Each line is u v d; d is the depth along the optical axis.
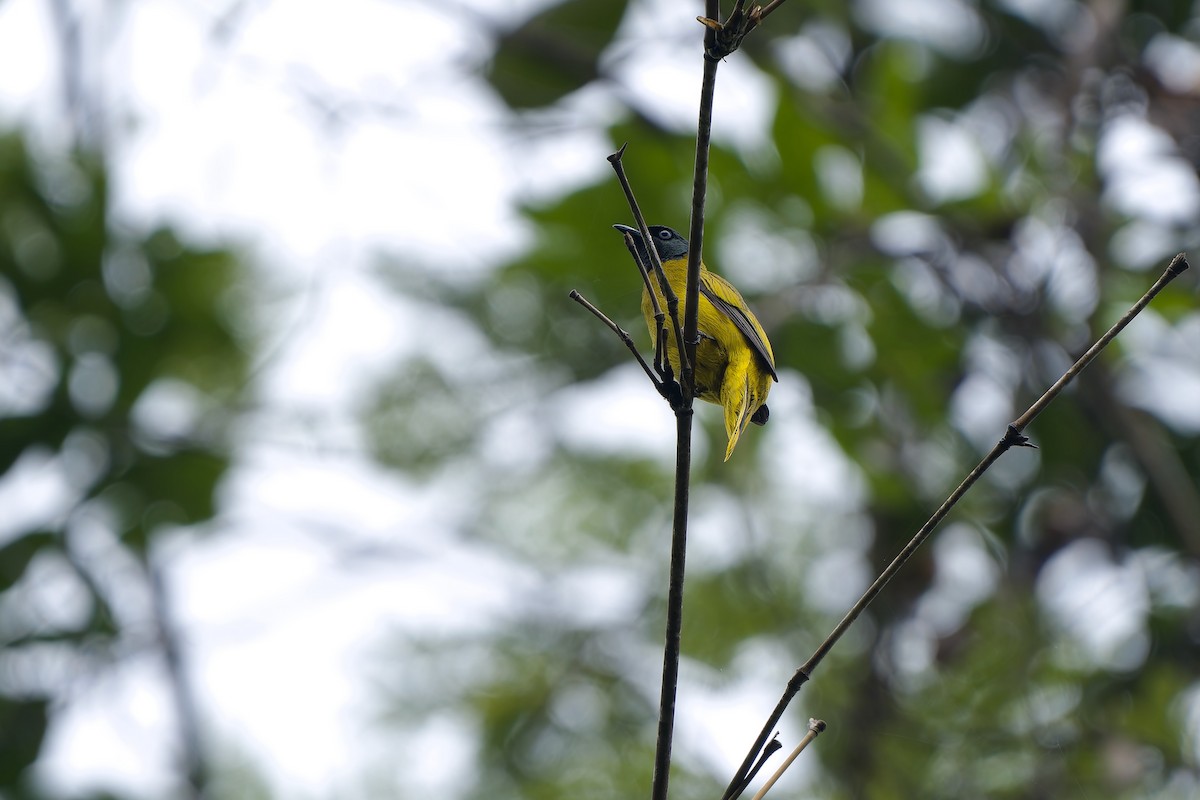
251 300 13.27
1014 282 14.31
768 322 13.65
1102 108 14.56
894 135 13.91
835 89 16.36
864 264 14.12
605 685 13.11
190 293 13.01
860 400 14.66
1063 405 14.66
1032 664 12.07
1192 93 14.27
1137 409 15.07
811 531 14.27
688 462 5.54
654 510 14.12
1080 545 14.41
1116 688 12.10
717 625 13.32
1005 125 17.48
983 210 14.00
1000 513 14.82
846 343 14.49
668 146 13.41
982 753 11.64
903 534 14.34
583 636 13.40
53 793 12.33
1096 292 13.93
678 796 11.23
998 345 15.09
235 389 13.38
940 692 12.07
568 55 13.57
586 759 12.57
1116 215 14.17
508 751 12.73
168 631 12.57
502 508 14.12
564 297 14.03
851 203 14.15
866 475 14.34
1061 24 17.47
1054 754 11.48
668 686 5.48
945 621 13.10
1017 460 15.09
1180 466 14.69
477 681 13.01
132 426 13.06
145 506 12.96
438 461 14.12
